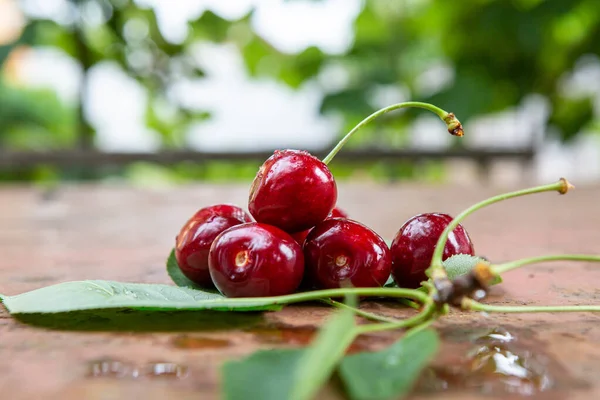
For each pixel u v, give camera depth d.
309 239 0.30
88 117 1.27
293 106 1.56
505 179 1.49
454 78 1.35
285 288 0.29
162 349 0.26
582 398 0.24
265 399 0.23
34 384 0.25
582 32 1.40
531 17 1.31
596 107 1.46
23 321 0.28
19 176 1.30
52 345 0.27
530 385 0.24
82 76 1.27
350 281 0.30
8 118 1.40
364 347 0.26
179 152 1.15
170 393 0.24
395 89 1.40
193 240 0.31
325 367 0.22
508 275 0.35
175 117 1.42
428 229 0.31
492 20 1.34
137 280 0.35
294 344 0.27
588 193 0.87
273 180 0.30
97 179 1.33
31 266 0.38
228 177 1.54
